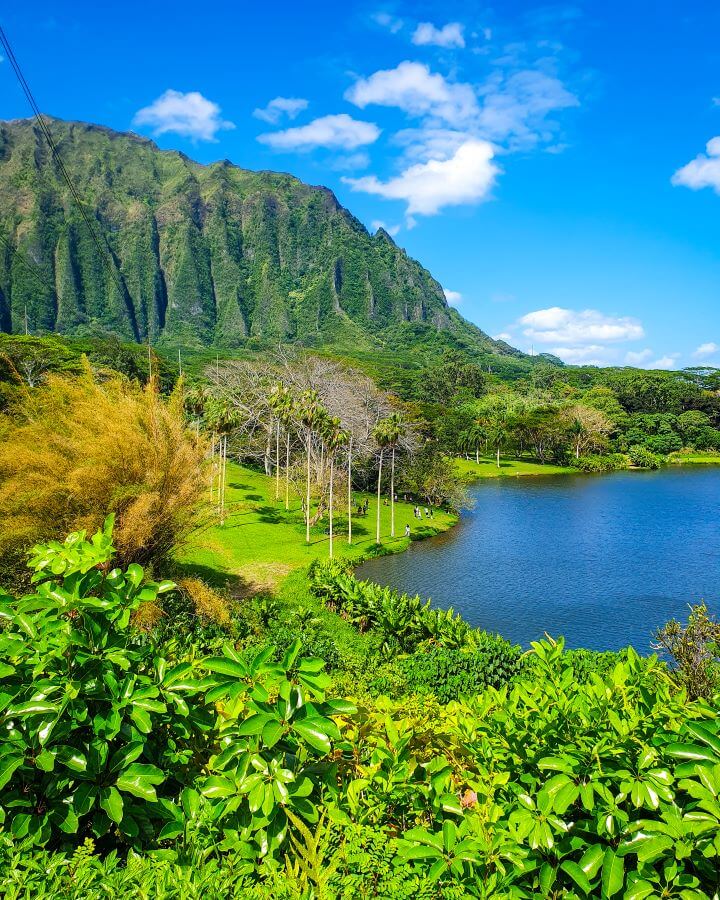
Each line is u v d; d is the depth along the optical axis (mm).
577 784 2422
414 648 17453
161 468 14641
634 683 3266
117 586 3021
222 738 2859
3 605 2908
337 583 23453
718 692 3291
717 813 2121
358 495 53281
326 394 57750
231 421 38000
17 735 2496
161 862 2277
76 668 2727
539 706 2914
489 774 2789
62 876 2166
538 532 42781
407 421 60125
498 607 26000
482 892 2258
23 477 13727
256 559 30094
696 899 2086
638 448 89875
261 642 13680
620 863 2209
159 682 2908
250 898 2170
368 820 2650
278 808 2545
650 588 28969
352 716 3299
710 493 61344
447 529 43812
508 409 107312
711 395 110812
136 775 2572
